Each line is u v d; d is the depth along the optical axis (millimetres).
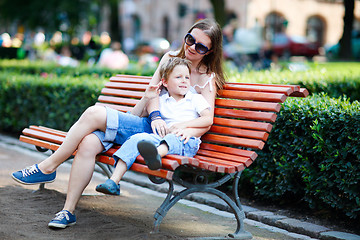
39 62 15336
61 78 8266
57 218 3822
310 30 39281
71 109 7332
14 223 3902
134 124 4090
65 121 7535
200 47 4172
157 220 3689
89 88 6957
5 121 8797
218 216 4691
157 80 4391
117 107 5066
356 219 4426
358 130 4164
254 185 5328
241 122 4102
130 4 42344
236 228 4320
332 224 4438
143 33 43375
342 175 4344
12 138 8484
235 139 4055
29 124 8359
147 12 42781
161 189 5520
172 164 3400
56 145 4348
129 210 4684
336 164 4336
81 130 3898
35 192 4922
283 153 4848
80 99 7137
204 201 5109
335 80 6551
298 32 38438
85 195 5094
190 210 4855
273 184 4996
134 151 3709
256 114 4051
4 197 4715
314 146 4520
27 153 7332
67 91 7359
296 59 28203
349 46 21422
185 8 25922
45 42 27125
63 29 26938
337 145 4418
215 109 4379
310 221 4531
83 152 3863
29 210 4320
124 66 14797
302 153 4699
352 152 4246
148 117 4230
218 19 19094
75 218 3928
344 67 12305
